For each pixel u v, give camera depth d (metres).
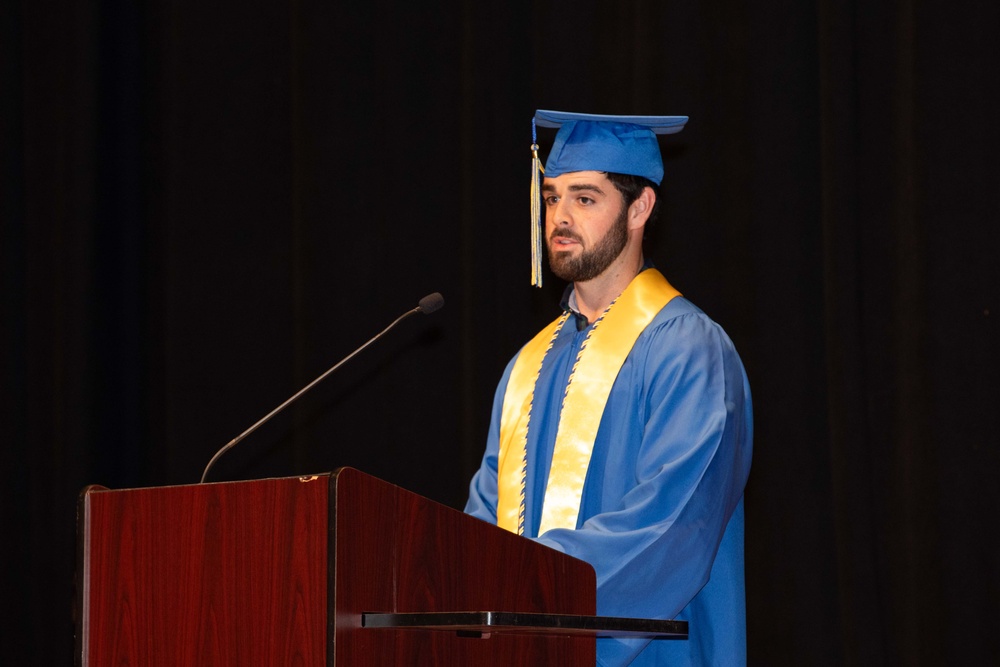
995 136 6.65
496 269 7.91
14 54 8.89
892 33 6.98
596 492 5.21
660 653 5.10
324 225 8.35
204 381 8.30
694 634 5.18
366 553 3.11
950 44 6.79
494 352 7.86
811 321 7.03
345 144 8.40
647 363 5.27
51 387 8.58
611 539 4.46
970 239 6.63
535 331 7.81
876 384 6.81
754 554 6.97
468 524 3.47
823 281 6.99
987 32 6.73
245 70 8.59
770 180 7.19
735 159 7.35
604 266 5.63
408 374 8.12
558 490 5.24
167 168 8.55
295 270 8.35
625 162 5.66
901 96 6.87
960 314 6.60
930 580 6.53
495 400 6.00
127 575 3.37
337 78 8.47
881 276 6.86
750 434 5.23
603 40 7.83
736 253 7.28
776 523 6.93
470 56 8.06
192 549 3.28
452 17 8.34
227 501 3.24
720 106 7.41
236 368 8.31
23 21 8.94
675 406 5.01
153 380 8.55
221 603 3.20
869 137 6.98
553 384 5.62
